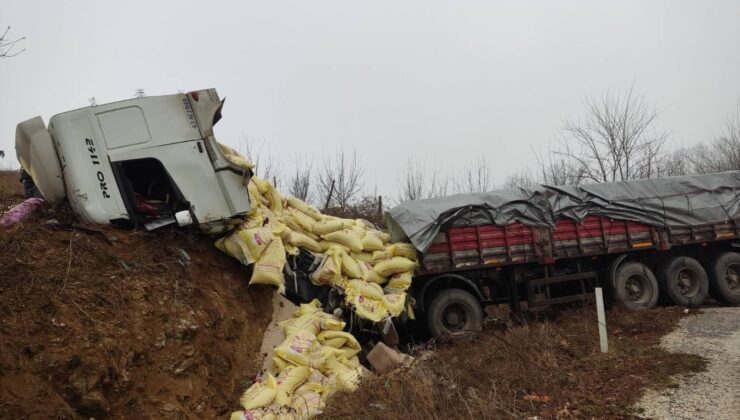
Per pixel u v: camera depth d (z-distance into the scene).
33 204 6.23
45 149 6.39
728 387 5.48
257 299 6.91
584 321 8.77
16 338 4.03
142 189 6.63
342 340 6.81
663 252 10.72
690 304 10.33
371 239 8.08
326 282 7.51
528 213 9.31
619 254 10.23
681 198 10.46
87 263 5.14
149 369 4.73
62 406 3.88
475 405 5.30
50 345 4.12
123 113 6.35
